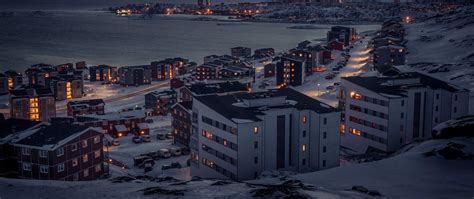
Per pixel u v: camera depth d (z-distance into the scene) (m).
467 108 92.06
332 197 40.59
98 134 80.81
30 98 156.75
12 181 49.47
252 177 72.62
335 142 76.56
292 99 82.69
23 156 74.06
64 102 190.50
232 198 39.19
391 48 184.38
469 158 59.62
